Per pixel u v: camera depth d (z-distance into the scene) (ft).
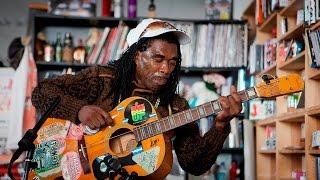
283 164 9.16
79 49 11.15
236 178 10.96
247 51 11.19
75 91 5.78
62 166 5.45
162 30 5.36
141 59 5.43
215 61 11.15
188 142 5.67
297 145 9.12
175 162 10.16
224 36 11.26
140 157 5.16
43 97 5.67
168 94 5.70
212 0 11.93
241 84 10.93
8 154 10.23
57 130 5.54
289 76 5.09
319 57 6.97
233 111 5.05
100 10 12.12
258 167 10.41
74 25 11.90
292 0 8.27
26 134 5.14
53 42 11.75
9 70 10.56
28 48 10.56
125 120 5.38
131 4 11.78
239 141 10.91
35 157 5.49
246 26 11.29
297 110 8.35
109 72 5.82
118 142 5.38
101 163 5.29
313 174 7.51
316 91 7.64
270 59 9.72
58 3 11.32
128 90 5.66
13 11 12.09
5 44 11.92
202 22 11.37
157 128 5.25
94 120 5.39
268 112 10.14
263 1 10.15
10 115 10.28
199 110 5.23
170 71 5.44
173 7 12.41
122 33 11.12
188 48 11.16
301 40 8.59
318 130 7.56
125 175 5.00
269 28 10.51
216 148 5.42
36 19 11.28
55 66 11.19
